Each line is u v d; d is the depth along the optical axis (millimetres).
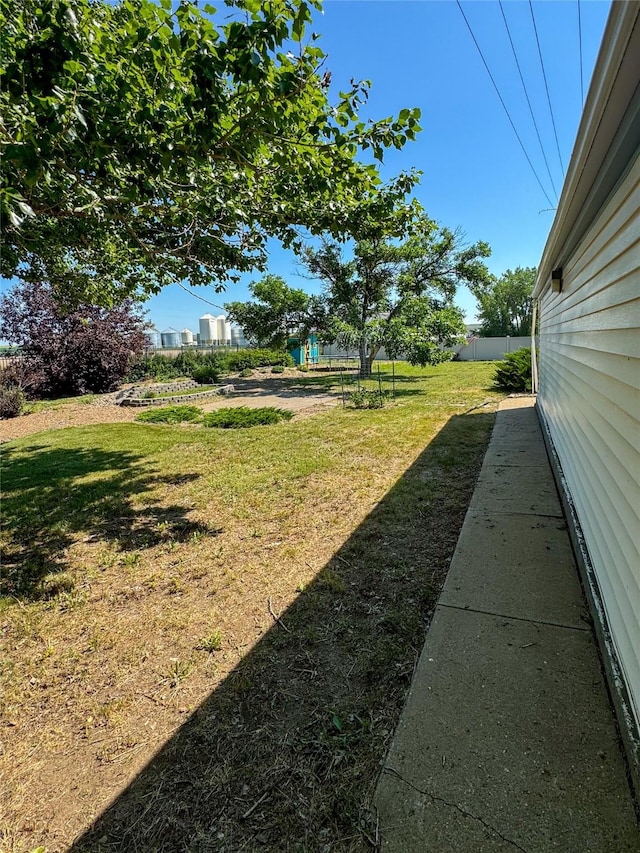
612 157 1681
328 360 26516
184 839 1254
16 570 2949
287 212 3342
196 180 2865
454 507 3629
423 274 14539
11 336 12281
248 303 15305
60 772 1496
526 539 2926
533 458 4844
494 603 2248
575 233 2969
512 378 10953
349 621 2234
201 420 8375
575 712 1562
